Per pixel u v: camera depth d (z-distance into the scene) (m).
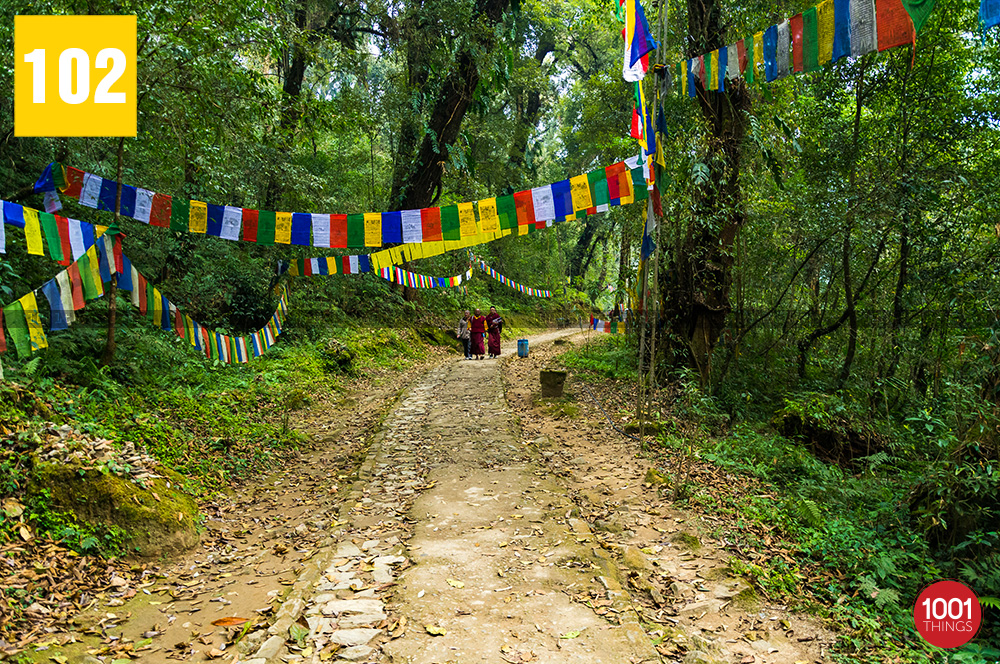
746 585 4.44
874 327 12.20
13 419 5.62
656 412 9.58
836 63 10.60
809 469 7.63
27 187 8.35
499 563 4.76
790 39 5.04
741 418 10.21
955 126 10.43
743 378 11.87
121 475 5.39
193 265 12.52
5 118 7.90
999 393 5.68
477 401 11.38
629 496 6.35
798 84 11.40
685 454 7.82
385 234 6.84
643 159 6.98
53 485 4.95
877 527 5.94
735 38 10.75
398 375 15.52
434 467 7.49
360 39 17.06
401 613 4.01
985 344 5.98
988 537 5.14
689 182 9.85
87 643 3.75
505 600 4.17
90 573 4.56
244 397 10.03
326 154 18.33
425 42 15.65
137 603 4.34
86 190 6.65
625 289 12.88
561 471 7.29
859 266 12.09
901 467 8.72
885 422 10.14
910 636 4.19
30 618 3.86
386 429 9.49
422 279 16.14
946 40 10.05
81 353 8.27
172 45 7.38
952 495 5.32
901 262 11.03
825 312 13.10
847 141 11.05
